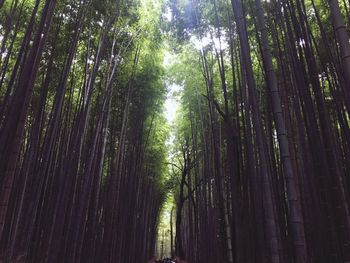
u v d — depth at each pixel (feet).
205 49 29.22
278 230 15.10
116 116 32.94
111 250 29.94
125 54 29.17
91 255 24.20
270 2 20.65
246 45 15.40
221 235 27.04
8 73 26.25
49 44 23.18
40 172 18.98
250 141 17.42
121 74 30.14
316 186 13.87
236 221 19.60
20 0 24.29
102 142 25.17
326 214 12.75
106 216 28.60
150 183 57.06
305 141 16.05
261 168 14.20
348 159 17.83
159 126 48.39
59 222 19.51
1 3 15.15
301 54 14.70
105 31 23.63
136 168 37.55
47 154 18.86
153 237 85.20
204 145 34.37
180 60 36.76
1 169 13.66
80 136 21.26
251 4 20.85
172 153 60.49
